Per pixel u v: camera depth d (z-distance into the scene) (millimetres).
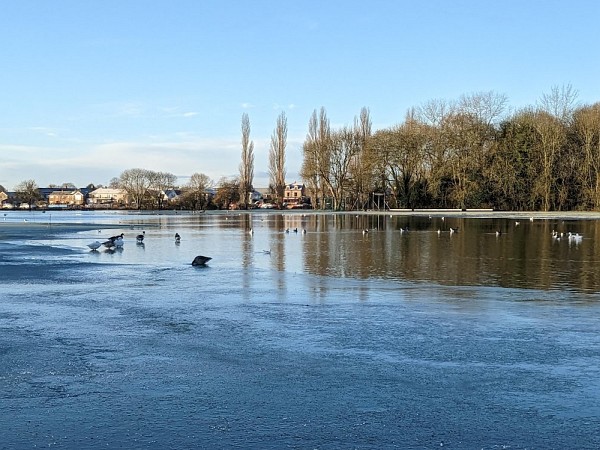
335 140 111188
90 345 11672
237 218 86375
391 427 7594
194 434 7395
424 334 12484
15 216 103875
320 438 7273
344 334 12500
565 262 26859
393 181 103500
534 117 98938
